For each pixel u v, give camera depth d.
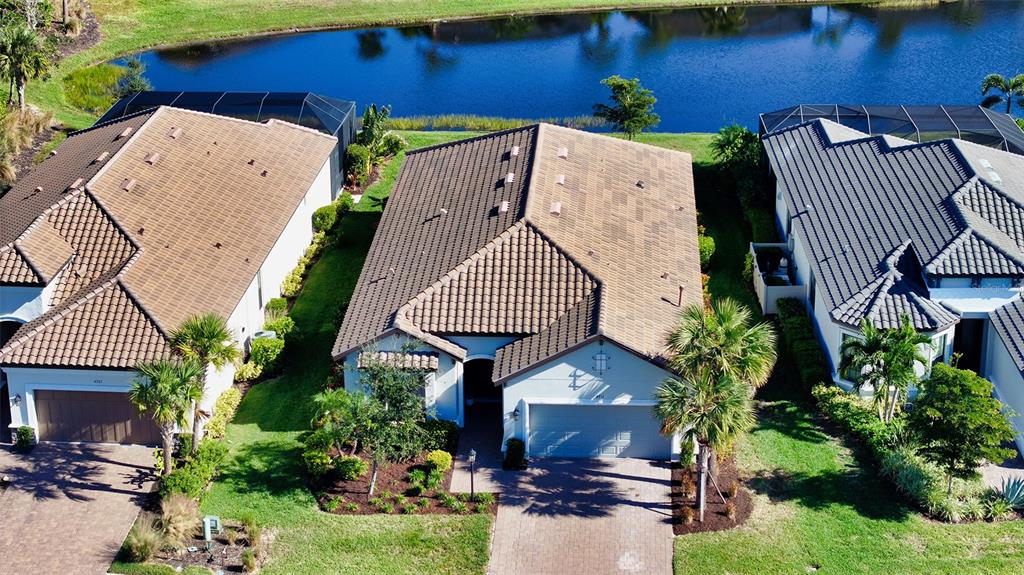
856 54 93.19
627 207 50.75
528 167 51.25
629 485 40.25
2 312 45.22
